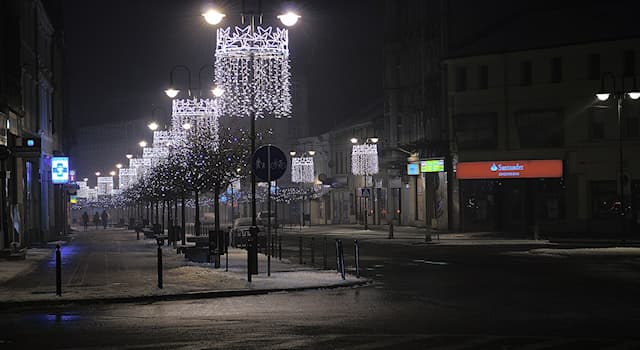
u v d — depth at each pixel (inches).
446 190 2465.6
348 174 3543.3
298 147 4315.9
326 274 996.6
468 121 2354.8
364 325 576.4
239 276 962.1
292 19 1049.5
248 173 1765.5
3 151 1325.0
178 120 1689.2
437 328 556.7
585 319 593.3
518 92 2265.0
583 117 2154.3
